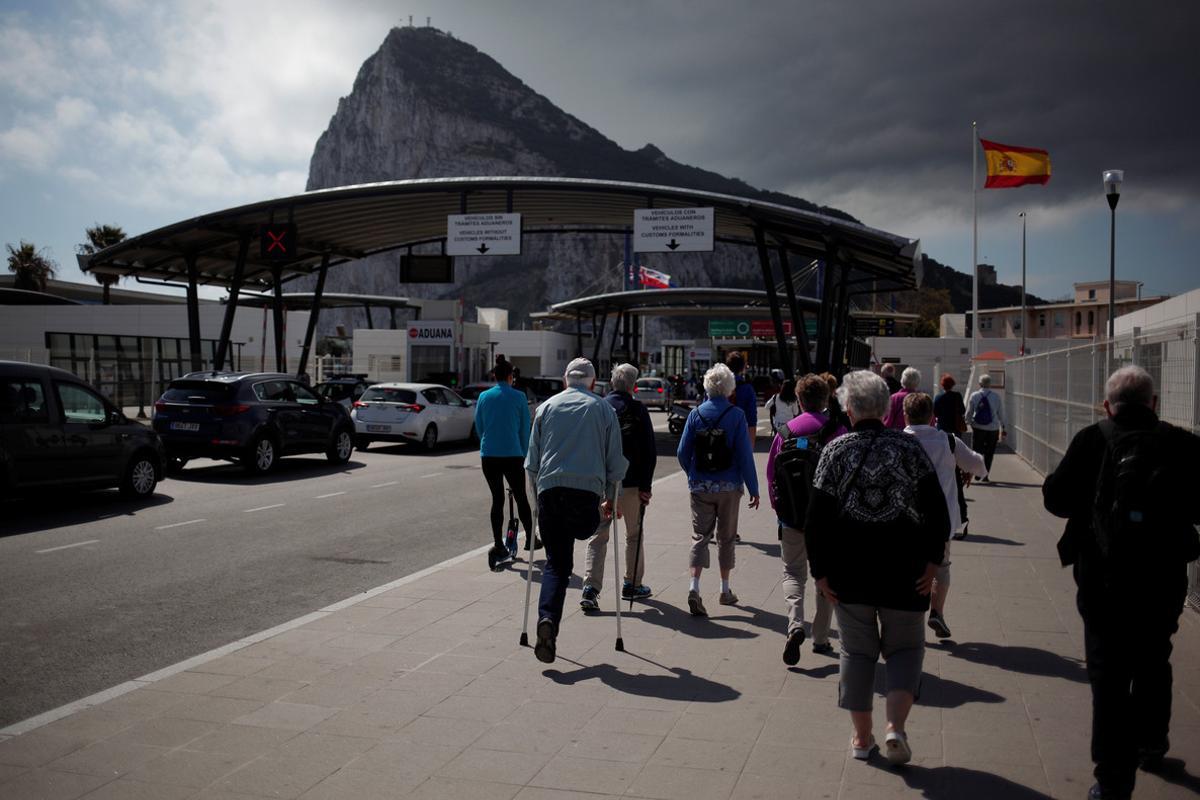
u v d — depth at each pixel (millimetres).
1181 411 7484
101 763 4258
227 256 35625
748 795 3883
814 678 5477
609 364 66125
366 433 22859
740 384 10812
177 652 6254
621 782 4023
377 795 3918
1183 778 4047
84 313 44250
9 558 9328
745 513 12523
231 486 15594
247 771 4164
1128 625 3738
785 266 34156
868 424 4207
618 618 6020
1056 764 4184
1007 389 25062
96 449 12664
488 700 5094
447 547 10297
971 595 7629
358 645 6184
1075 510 3984
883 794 3877
